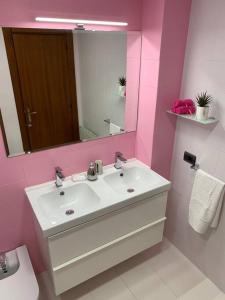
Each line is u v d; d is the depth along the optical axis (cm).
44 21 143
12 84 144
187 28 167
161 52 162
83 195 177
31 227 185
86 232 152
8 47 137
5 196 166
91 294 189
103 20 159
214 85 159
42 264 204
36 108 156
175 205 222
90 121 180
